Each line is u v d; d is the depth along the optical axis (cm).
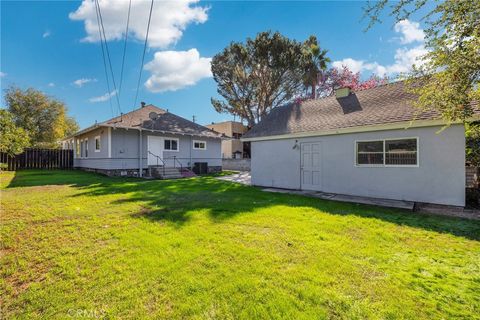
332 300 223
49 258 308
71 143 2109
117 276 264
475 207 607
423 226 452
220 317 202
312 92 2172
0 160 1570
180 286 245
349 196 784
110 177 1263
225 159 2273
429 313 208
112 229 419
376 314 205
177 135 1628
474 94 350
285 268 283
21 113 2530
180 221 472
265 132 1069
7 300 225
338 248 343
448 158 617
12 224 443
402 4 376
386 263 299
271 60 1852
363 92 941
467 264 298
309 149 928
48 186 924
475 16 309
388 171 722
